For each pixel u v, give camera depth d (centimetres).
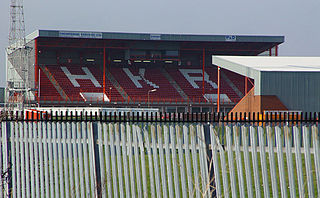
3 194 981
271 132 850
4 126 983
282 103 5022
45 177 947
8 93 7644
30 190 972
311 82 5047
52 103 8612
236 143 852
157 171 880
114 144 906
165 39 8769
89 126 919
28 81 8144
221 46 9525
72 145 998
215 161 852
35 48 8362
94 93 9138
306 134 848
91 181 918
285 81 5038
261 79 5003
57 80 9419
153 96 9294
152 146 884
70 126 930
